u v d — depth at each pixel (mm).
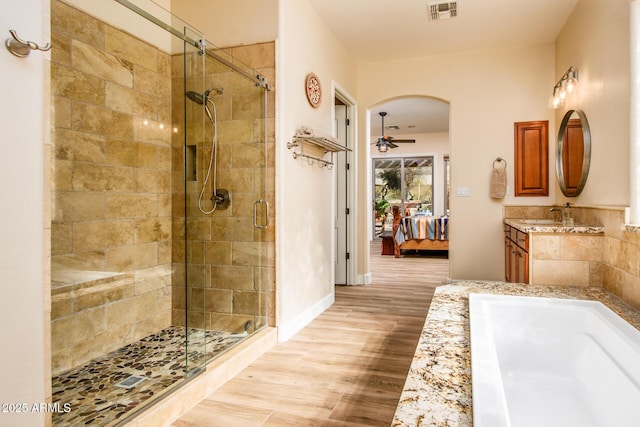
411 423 923
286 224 2920
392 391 2094
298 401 1996
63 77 2352
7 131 1285
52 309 2229
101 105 2588
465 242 4457
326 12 3508
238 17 2943
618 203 2402
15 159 1308
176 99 3115
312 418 1837
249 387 2154
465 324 1719
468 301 2102
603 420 1576
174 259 3068
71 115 2398
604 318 1816
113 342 2592
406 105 6730
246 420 1824
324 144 3348
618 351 1577
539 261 2760
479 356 1301
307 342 2852
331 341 2869
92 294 2471
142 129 2889
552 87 4176
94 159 2535
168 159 3105
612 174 2508
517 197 4293
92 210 2514
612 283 2406
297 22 3119
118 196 2693
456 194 4484
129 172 2781
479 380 1120
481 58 4402
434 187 9602
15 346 1302
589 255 2648
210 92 2797
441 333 1594
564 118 3682
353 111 4730
